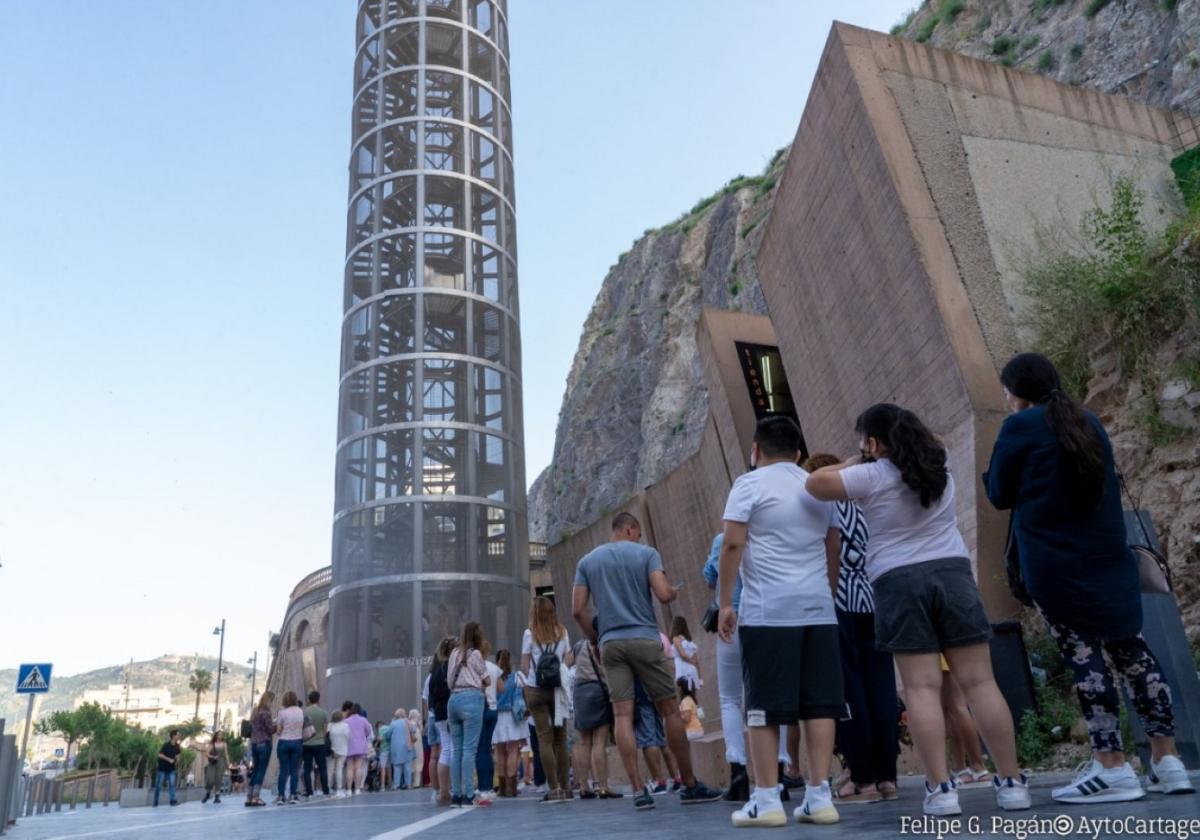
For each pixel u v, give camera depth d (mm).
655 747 8828
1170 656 4539
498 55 39875
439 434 31266
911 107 10828
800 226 12719
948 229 10141
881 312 10773
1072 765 6613
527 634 9062
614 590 6309
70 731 92062
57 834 6867
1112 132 11812
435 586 28938
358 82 38906
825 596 3641
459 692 9008
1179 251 8477
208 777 24219
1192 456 7785
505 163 38281
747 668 3588
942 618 3393
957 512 9109
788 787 6227
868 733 4949
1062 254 10039
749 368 17391
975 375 9289
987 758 7219
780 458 3895
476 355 33406
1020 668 7281
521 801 9727
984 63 11516
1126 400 8680
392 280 34062
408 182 35125
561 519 68188
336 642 29375
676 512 21797
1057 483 3461
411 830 4824
